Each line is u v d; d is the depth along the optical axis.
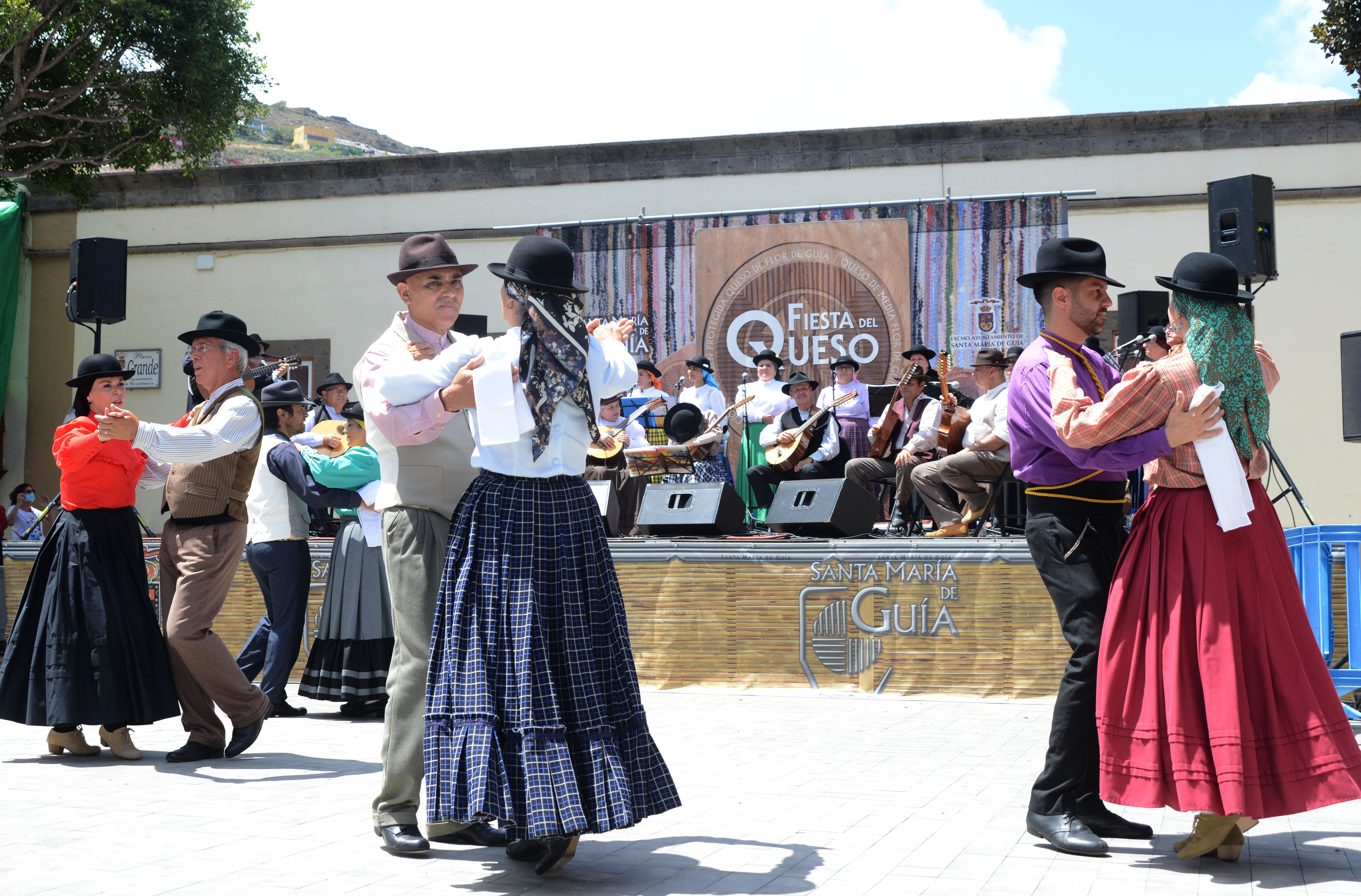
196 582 4.68
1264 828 3.50
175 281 14.41
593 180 13.26
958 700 6.25
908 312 11.14
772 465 8.97
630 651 3.09
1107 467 3.07
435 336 3.55
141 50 12.85
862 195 12.60
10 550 8.02
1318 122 11.83
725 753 4.77
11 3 11.27
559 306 3.10
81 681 4.64
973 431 7.14
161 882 2.85
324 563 7.40
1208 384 3.04
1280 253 11.95
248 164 14.12
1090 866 3.00
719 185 12.95
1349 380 6.71
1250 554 3.02
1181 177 12.03
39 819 3.61
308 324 14.03
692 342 11.59
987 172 12.37
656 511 7.23
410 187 13.77
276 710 6.12
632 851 3.19
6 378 14.34
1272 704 2.93
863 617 6.43
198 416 4.77
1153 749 2.98
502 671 2.91
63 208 14.70
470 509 3.05
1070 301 3.34
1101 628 3.21
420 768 3.21
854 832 3.40
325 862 3.07
